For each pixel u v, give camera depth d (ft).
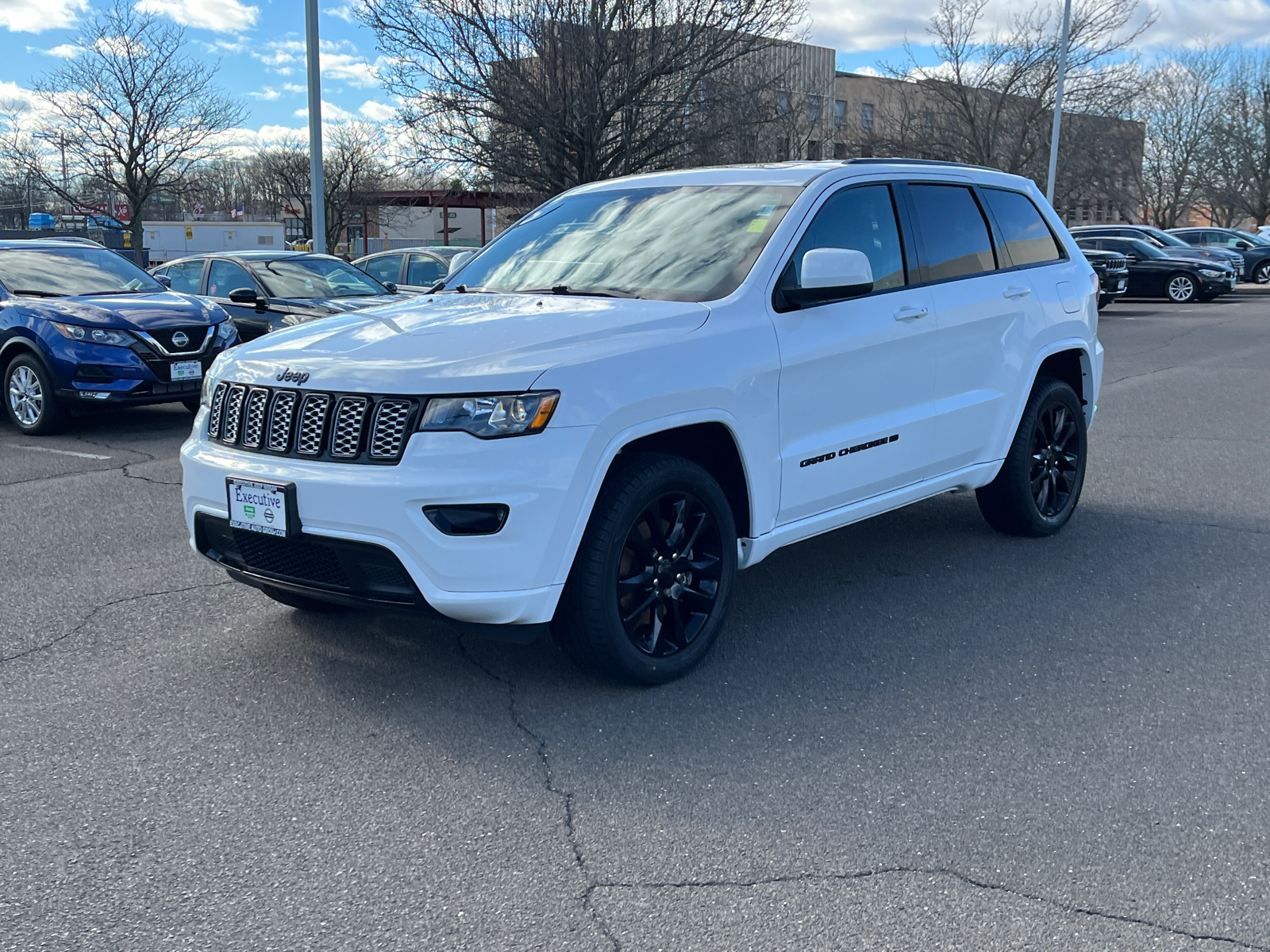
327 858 9.61
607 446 12.10
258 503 12.53
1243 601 16.47
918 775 11.07
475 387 11.66
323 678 13.61
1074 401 20.13
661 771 11.21
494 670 13.87
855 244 15.70
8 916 8.77
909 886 9.12
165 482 25.17
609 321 13.04
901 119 136.46
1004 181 19.34
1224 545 19.47
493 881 9.27
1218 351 54.24
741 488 14.02
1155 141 206.39
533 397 11.69
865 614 15.94
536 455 11.64
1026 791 10.72
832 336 14.74
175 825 10.16
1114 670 13.79
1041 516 19.76
